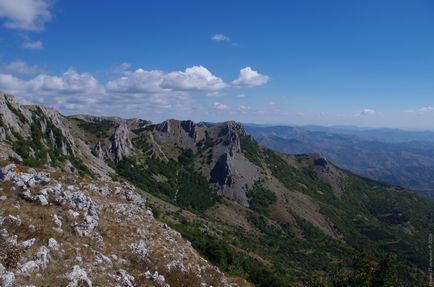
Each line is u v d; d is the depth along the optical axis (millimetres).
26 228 28219
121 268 31156
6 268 22375
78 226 33812
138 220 46062
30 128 164500
